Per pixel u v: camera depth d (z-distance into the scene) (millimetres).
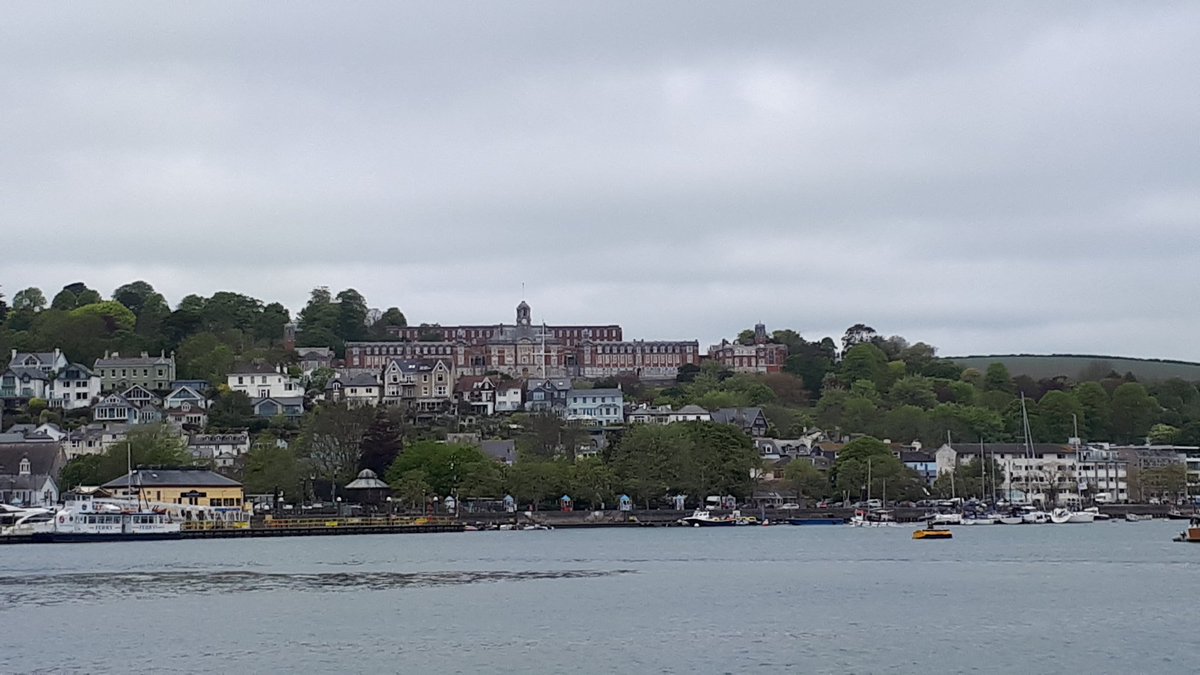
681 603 141750
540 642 115312
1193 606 135250
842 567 185125
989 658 106438
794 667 103188
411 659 107812
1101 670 101188
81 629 123938
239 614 134125
